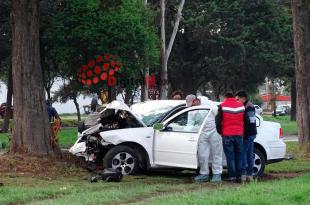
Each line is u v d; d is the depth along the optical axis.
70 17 25.33
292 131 38.00
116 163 13.88
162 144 13.85
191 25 41.25
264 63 42.84
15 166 13.81
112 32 25.33
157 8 37.09
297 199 9.61
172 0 40.03
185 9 41.81
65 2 25.88
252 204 9.18
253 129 13.40
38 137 14.77
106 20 25.17
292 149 20.66
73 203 9.76
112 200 10.27
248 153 13.48
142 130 14.04
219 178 13.34
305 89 21.00
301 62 21.09
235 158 13.24
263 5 42.50
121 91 33.94
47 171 13.89
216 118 13.12
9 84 32.94
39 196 10.73
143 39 26.62
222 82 46.53
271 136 14.57
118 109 14.34
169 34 41.12
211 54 43.38
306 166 16.80
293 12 21.47
